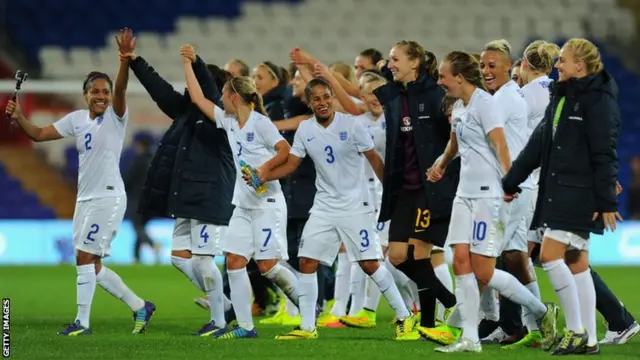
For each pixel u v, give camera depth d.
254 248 34.00
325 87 33.25
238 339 33.56
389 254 33.47
